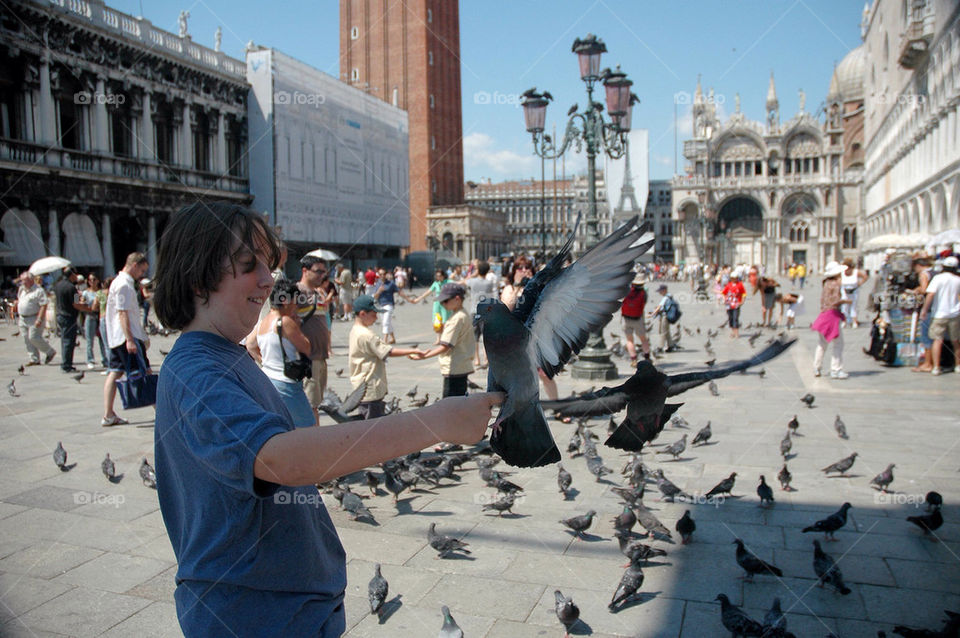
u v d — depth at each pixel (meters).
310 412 6.98
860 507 6.77
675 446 8.32
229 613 1.97
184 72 42.59
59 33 34.34
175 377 1.99
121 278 9.87
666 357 17.03
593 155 13.79
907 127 50.69
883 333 15.65
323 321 8.09
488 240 93.12
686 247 100.00
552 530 6.36
